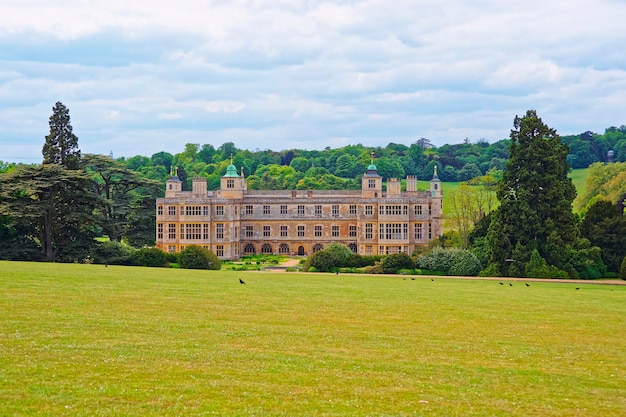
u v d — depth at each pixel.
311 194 163.25
